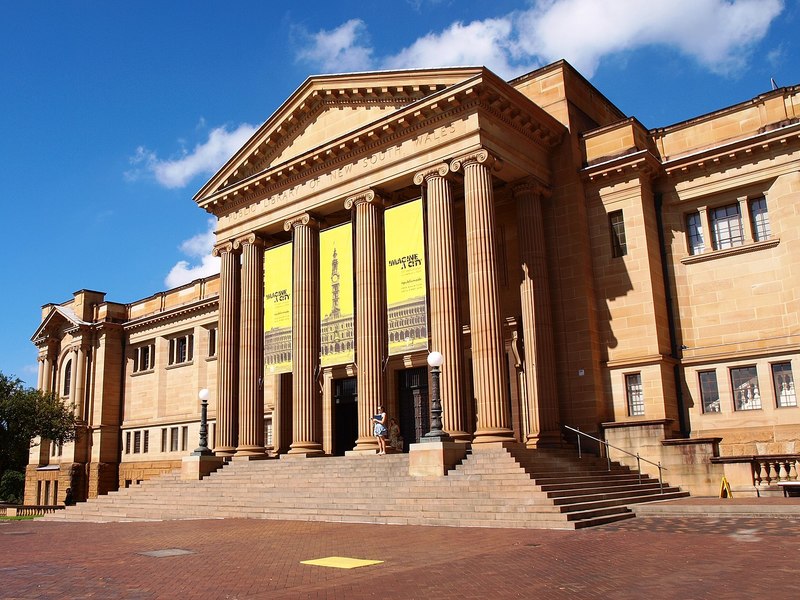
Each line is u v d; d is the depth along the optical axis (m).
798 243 27.39
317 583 11.70
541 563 12.89
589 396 29.17
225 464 32.91
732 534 15.65
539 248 30.50
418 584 11.32
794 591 9.96
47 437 54.72
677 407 28.94
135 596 11.05
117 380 59.34
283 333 34.59
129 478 56.22
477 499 20.59
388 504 21.89
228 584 11.88
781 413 26.75
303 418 32.03
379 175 31.41
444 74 29.78
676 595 9.95
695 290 29.64
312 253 34.03
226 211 38.03
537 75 33.19
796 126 27.47
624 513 20.23
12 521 31.25
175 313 54.78
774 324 27.61
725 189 29.31
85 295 61.12
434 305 28.03
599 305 30.34
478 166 28.16
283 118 35.47
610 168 30.53
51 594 11.41
